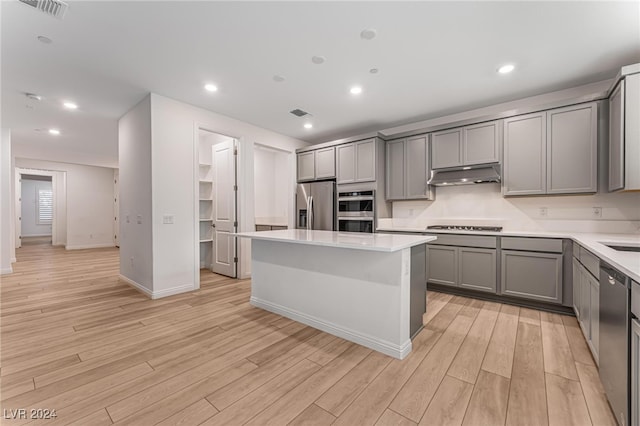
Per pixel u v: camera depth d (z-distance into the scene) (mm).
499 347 2172
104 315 2836
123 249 4215
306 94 3359
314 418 1435
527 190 3170
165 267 3463
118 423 1393
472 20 2045
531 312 2926
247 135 4465
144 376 1790
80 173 8102
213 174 4891
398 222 4531
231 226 4516
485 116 3432
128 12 1964
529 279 2967
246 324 2629
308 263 2613
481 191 3781
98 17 2014
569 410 1483
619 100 2438
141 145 3541
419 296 2426
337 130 4855
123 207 4129
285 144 5160
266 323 2652
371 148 4258
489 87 3137
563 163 2965
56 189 8391
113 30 2166
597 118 2787
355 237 2471
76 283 4059
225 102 3613
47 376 1781
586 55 2484
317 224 4902
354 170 4461
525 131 3186
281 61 2627
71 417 1426
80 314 2857
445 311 2959
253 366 1914
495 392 1634
